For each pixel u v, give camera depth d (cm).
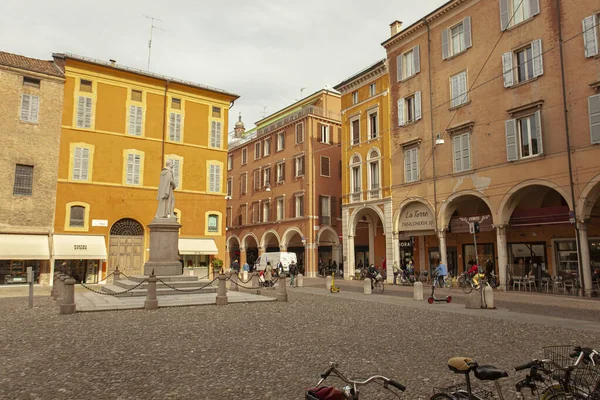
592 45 2181
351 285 3095
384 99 3503
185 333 1110
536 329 1202
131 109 3444
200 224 3647
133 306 1573
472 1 2845
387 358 855
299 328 1195
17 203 2928
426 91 3150
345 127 3916
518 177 2469
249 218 5547
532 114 2431
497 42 2661
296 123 4872
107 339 1030
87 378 715
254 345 970
